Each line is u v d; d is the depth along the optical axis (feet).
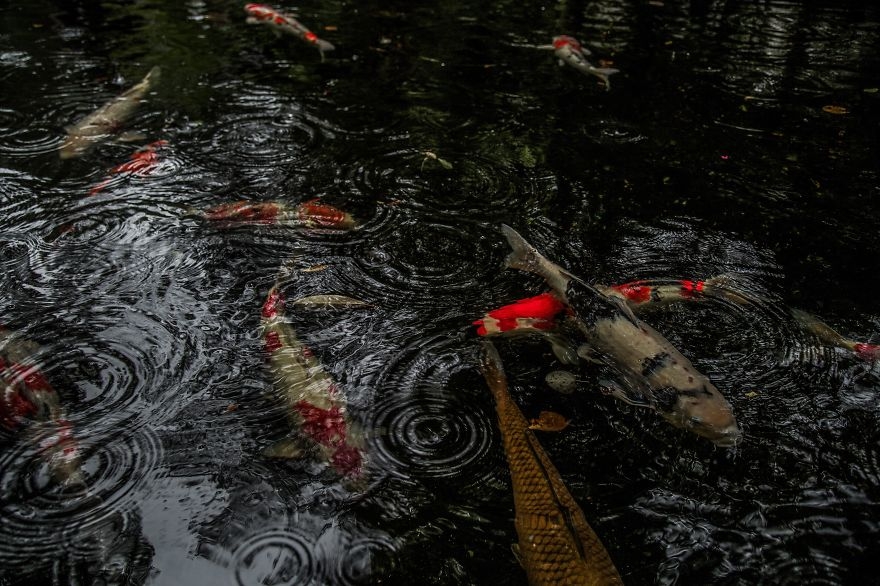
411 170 17.69
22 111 19.86
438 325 12.69
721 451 10.27
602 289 12.94
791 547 8.96
